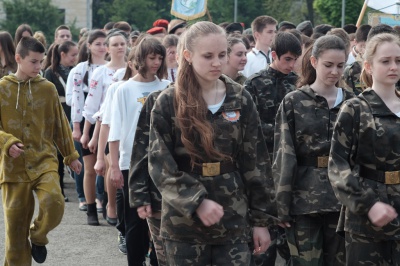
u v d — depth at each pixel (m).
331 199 7.82
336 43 7.92
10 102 8.83
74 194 14.94
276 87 9.45
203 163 6.18
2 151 8.72
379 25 10.15
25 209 8.90
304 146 7.95
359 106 6.71
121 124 9.16
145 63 9.08
